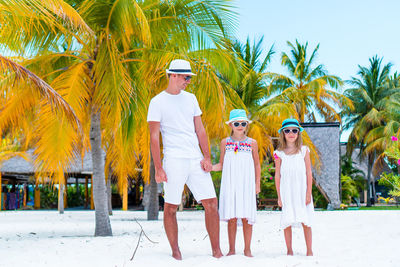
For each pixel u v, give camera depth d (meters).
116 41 8.51
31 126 9.41
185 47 9.02
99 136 8.32
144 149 10.50
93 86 8.56
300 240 6.29
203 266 3.73
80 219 14.57
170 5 8.34
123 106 7.92
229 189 4.44
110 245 5.70
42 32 7.82
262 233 7.63
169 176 4.24
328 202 22.50
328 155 22.98
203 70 8.45
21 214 18.47
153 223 11.66
